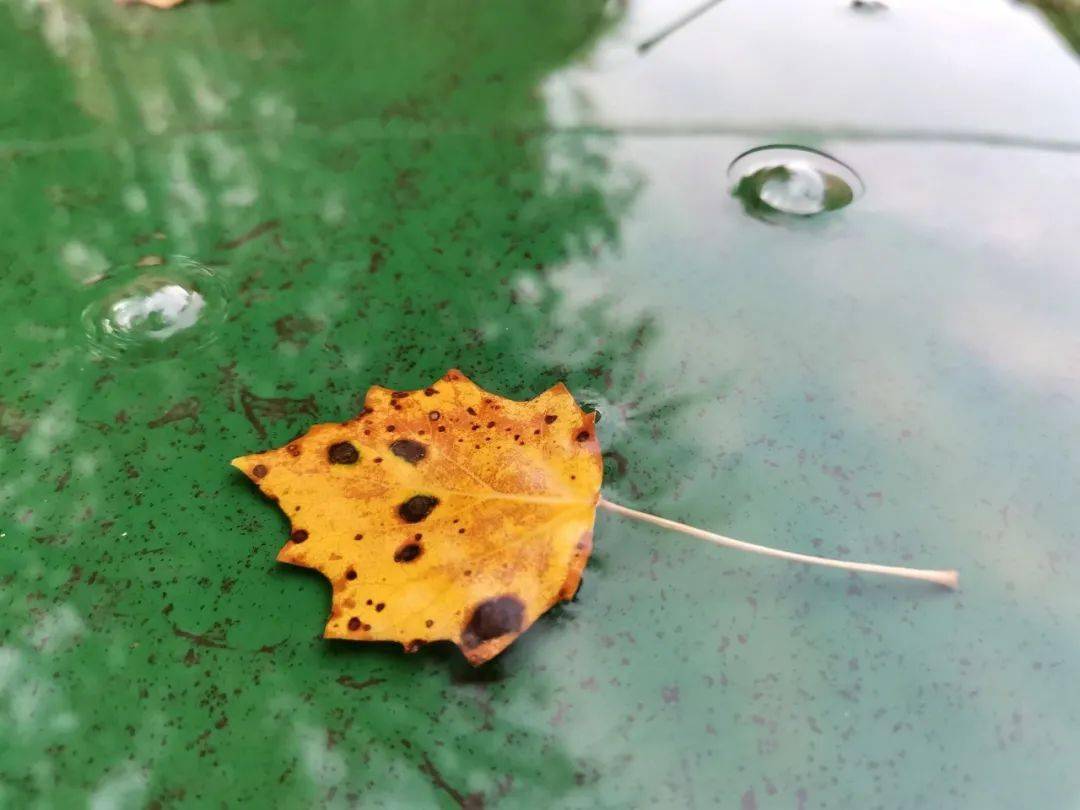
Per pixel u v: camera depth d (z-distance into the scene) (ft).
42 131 0.61
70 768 0.36
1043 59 0.67
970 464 0.43
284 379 0.48
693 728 0.36
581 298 0.51
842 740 0.36
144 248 0.54
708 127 0.61
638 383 0.47
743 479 0.43
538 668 0.38
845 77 0.65
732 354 0.48
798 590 0.40
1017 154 0.59
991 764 0.35
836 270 0.52
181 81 0.65
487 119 0.62
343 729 0.37
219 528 0.42
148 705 0.37
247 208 0.56
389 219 0.56
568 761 0.36
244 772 0.36
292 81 0.65
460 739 0.36
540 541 0.39
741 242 0.54
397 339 0.49
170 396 0.47
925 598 0.39
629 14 0.71
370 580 0.38
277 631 0.39
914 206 0.55
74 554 0.41
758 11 0.71
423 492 0.41
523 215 0.56
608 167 0.58
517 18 0.70
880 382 0.47
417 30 0.69
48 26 0.70
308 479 0.41
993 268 0.52
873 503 0.42
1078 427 0.45
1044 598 0.39
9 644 0.39
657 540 0.41
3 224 0.56
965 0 0.72
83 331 0.50
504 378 0.47
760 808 0.35
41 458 0.45
